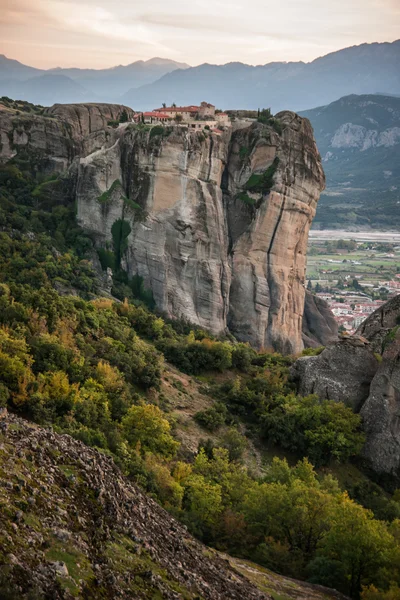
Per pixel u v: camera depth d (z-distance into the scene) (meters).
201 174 158.12
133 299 151.62
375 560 49.50
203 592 35.28
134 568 32.72
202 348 104.56
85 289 135.50
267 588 44.03
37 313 81.94
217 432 82.94
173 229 157.50
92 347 84.75
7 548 27.08
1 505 29.31
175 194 156.50
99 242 160.75
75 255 153.00
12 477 31.89
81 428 58.75
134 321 113.31
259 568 48.75
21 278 124.75
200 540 51.62
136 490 42.94
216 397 94.31
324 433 83.38
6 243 136.25
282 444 83.00
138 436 66.88
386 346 91.00
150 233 156.62
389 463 83.25
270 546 51.91
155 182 156.62
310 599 44.59
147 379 85.00
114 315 107.75
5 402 57.84
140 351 94.44
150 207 157.25
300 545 54.53
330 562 50.00
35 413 58.47
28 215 159.75
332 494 64.12
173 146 155.38
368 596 46.12
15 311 80.06
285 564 50.97
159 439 67.50
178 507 54.91
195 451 74.56
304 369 96.12
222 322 162.00
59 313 87.69
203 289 159.12
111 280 152.25
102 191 160.88
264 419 86.19
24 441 35.81
